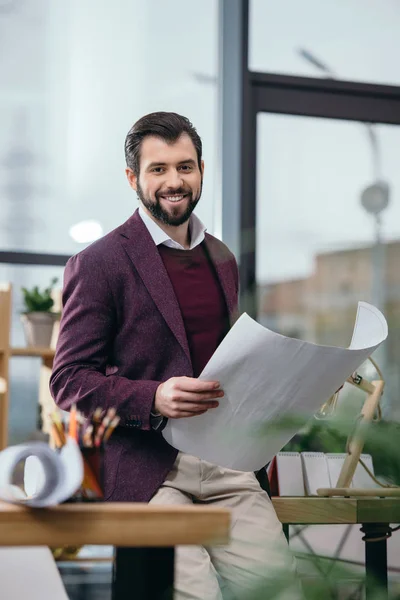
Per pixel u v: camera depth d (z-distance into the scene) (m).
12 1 4.15
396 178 4.36
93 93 4.21
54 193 4.16
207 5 4.35
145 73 4.27
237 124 4.19
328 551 0.43
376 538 1.58
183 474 1.66
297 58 4.32
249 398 1.34
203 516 0.74
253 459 1.43
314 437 0.42
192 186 1.76
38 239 4.13
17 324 4.09
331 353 1.21
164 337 1.67
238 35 4.21
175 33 4.32
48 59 4.18
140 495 1.60
